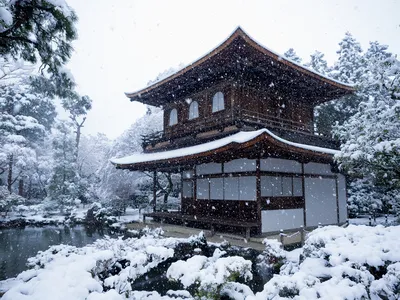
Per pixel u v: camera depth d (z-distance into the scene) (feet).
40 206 101.40
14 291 14.94
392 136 39.75
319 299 14.07
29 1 28.94
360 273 16.65
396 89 37.47
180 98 70.49
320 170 57.16
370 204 73.10
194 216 56.95
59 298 13.48
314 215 53.98
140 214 91.81
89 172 177.27
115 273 25.68
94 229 70.79
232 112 54.24
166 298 22.00
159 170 76.07
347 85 63.67
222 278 17.56
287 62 51.57
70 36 33.17
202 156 46.62
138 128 127.65
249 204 47.37
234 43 46.47
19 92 127.95
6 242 53.36
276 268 30.14
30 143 124.26
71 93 39.58
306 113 69.10
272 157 48.44
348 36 102.83
